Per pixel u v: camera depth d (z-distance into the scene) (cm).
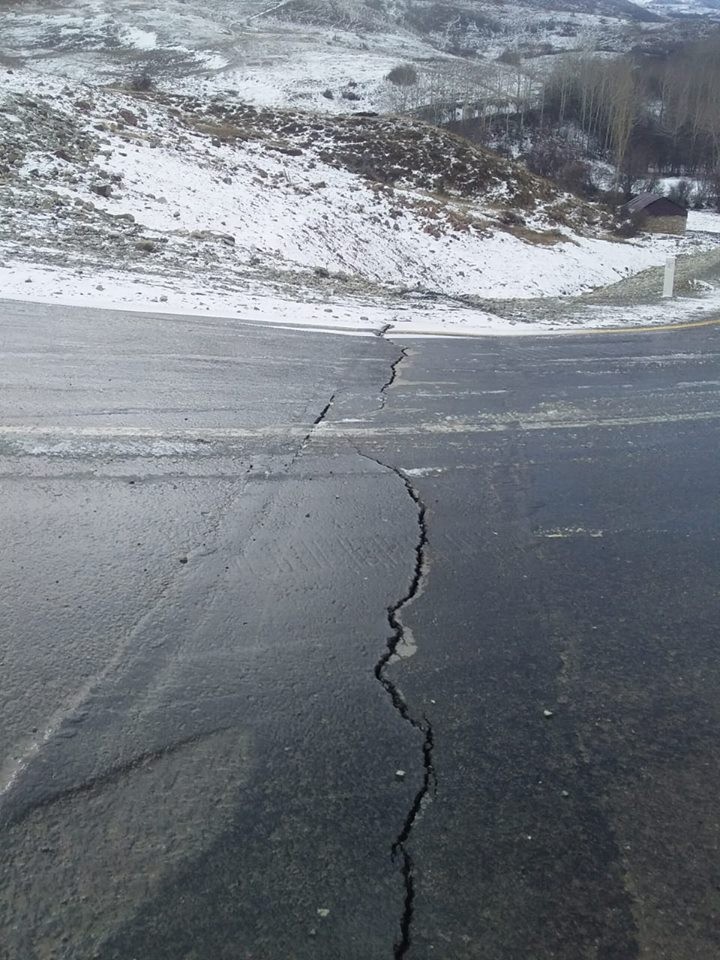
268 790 224
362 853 204
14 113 1856
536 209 3572
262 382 648
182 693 264
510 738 250
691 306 1498
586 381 743
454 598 334
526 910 190
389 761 237
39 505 396
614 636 311
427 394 659
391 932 182
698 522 423
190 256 1319
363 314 1112
